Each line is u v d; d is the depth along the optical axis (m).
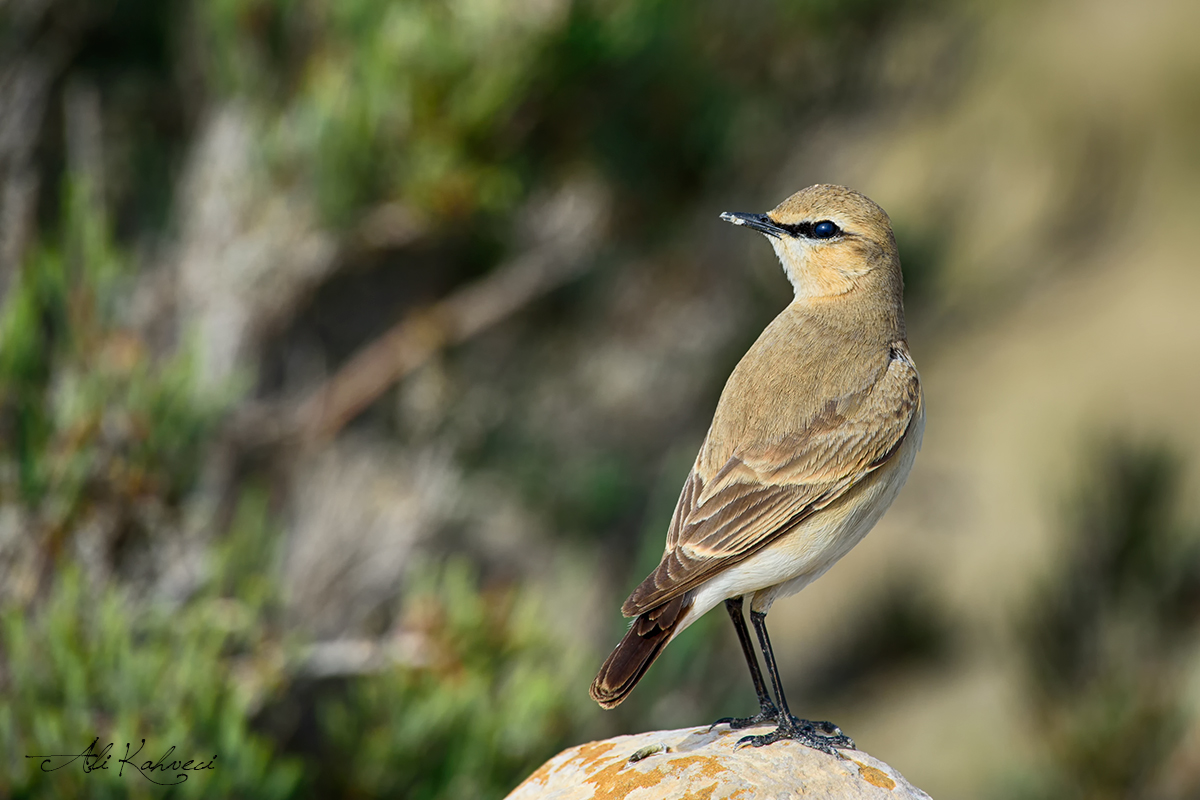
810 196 9.91
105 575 10.68
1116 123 17.89
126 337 11.09
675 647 12.41
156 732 9.34
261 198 13.04
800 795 7.59
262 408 13.44
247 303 13.16
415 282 15.05
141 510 10.87
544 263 14.41
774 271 15.47
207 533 11.41
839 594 21.41
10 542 10.35
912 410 9.20
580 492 15.31
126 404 10.68
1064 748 12.93
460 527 14.96
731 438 8.91
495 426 15.36
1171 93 31.47
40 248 11.58
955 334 16.47
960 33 15.41
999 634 17.02
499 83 12.20
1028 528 23.98
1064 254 16.30
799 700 16.41
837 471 8.79
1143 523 13.09
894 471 9.11
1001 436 26.84
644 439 15.99
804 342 9.40
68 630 9.39
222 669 10.02
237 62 13.16
